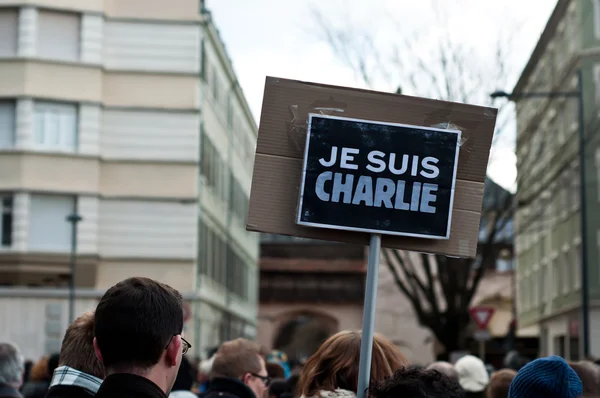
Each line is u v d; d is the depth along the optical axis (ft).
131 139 120.06
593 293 128.26
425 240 15.85
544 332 156.87
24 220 114.21
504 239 110.32
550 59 138.41
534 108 135.23
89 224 116.67
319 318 256.52
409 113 15.89
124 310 11.46
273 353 52.11
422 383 11.96
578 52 127.95
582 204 94.58
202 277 126.21
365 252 250.37
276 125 15.70
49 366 31.99
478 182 16.03
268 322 251.19
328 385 15.99
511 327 143.54
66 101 116.57
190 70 121.19
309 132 15.62
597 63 127.24
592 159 127.34
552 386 15.26
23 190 114.21
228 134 154.30
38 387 39.27
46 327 114.42
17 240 113.91
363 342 15.30
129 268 118.83
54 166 115.55
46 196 115.85
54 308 114.83
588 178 127.75
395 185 15.72
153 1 121.19
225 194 152.05
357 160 15.70
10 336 114.11
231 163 159.02
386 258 106.01
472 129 16.03
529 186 109.29
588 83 127.03
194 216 120.26
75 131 117.08
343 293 249.55
